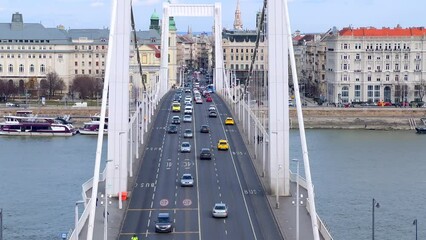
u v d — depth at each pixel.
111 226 129.88
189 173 175.12
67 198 184.88
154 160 190.50
